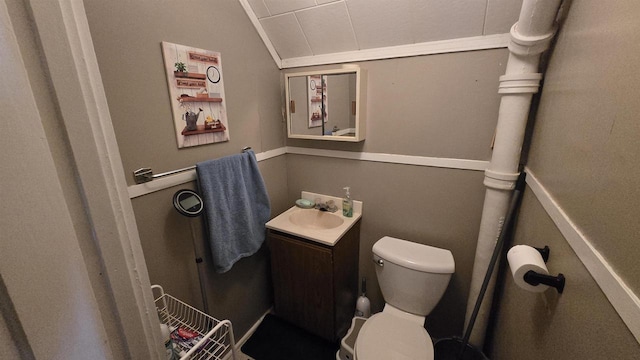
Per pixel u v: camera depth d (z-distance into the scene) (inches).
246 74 60.2
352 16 55.6
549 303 28.1
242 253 59.8
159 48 42.8
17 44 11.1
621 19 19.7
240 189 56.8
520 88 41.8
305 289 65.6
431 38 53.5
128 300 16.9
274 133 71.9
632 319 15.1
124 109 39.4
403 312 59.4
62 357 13.1
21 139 11.1
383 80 60.2
